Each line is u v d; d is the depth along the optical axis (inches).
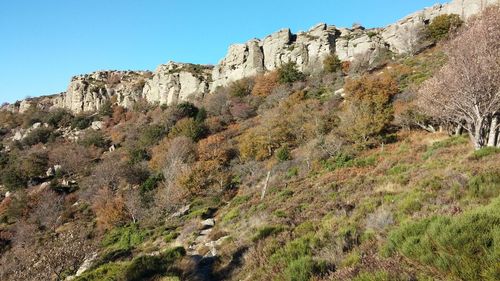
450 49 792.3
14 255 1073.5
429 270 201.6
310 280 266.1
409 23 2506.2
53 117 3508.9
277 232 477.4
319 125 1422.2
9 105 4825.3
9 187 2108.8
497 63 687.1
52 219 1517.0
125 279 416.5
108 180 1787.6
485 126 767.7
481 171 417.7
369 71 2129.7
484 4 2213.3
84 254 674.8
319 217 507.5
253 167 1402.6
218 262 466.9
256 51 3019.2
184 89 3309.5
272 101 2171.5
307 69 2593.5
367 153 1064.8
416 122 1167.6
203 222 908.6
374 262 237.0
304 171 1119.0
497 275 167.0
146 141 2244.1
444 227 216.5
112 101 3823.8
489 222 203.9
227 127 2119.8
